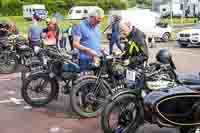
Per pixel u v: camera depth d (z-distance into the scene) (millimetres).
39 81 7824
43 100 7910
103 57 7016
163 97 5395
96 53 7359
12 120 7051
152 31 26578
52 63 7703
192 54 18406
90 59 7359
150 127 6562
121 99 5672
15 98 8750
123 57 7277
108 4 67875
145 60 7180
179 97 5449
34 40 11039
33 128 6586
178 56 17422
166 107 5441
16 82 10648
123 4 68438
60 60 7535
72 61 7500
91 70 7223
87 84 6992
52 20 11516
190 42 22344
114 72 6922
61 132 6371
